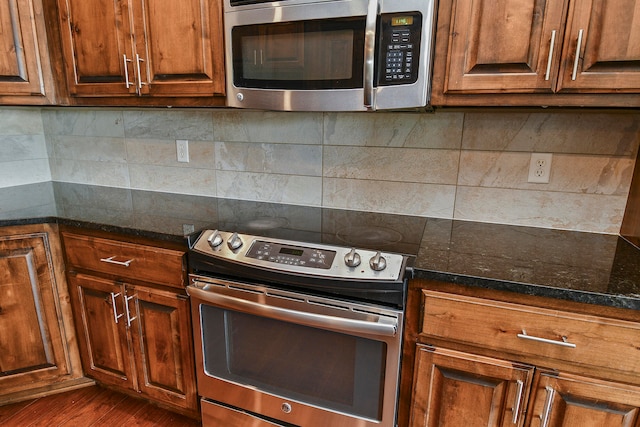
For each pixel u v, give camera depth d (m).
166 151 2.01
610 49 1.01
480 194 1.52
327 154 1.70
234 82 1.38
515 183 1.47
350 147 1.66
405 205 1.64
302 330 1.28
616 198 1.37
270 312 1.24
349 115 1.63
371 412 1.25
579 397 1.03
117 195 1.99
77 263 1.64
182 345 1.52
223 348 1.43
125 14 1.49
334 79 1.21
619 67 1.02
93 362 1.77
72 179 2.28
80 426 1.69
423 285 1.11
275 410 1.40
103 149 2.14
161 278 1.47
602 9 1.00
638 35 0.98
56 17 1.62
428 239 1.33
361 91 1.18
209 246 1.35
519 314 1.02
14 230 1.57
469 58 1.13
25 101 1.68
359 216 1.62
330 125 1.67
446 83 1.17
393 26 1.11
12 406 1.79
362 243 1.27
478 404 1.13
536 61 1.08
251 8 1.26
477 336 1.08
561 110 1.32
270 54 1.28
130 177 2.12
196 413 1.60
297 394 1.35
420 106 1.16
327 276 1.17
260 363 1.39
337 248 1.23
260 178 1.85
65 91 1.70
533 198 1.46
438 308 1.10
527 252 1.22
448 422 1.18
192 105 1.50
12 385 1.72
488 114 1.45
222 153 1.89
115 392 1.90
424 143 1.55
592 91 1.05
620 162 1.34
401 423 1.25
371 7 1.10
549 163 1.42
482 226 1.50
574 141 1.37
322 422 1.33
